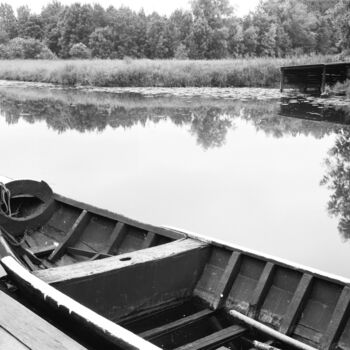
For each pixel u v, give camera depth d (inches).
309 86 1203.2
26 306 159.5
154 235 198.4
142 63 1541.6
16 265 157.8
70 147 531.2
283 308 160.6
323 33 2449.6
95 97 1111.0
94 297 158.4
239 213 316.5
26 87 1418.6
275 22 2361.0
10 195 225.0
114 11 2379.4
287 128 658.8
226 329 155.6
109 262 166.1
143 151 505.4
